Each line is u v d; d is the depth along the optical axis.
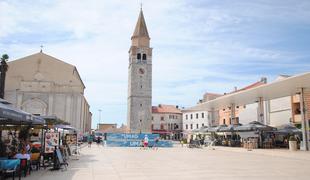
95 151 32.97
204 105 51.09
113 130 100.44
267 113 48.59
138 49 82.12
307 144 31.83
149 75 81.75
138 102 79.75
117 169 16.58
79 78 66.06
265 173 14.95
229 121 64.38
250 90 35.16
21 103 55.19
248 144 35.72
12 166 12.08
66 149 21.81
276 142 39.47
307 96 40.50
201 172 15.32
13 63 57.00
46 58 58.34
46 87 56.47
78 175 14.32
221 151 33.16
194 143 43.25
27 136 19.55
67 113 56.19
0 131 19.55
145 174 14.63
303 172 15.31
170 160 21.98
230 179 13.10
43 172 15.33
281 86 32.12
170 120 102.06
